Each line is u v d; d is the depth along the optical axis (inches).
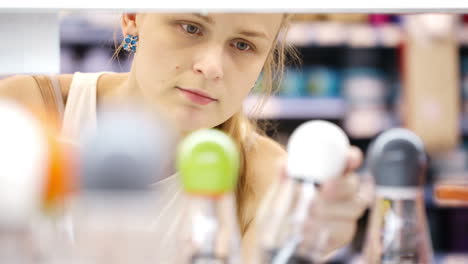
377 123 120.2
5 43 36.0
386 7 27.8
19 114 17.9
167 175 30.0
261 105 47.1
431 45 119.7
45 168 18.5
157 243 20.2
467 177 115.3
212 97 35.7
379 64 125.3
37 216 18.7
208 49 35.2
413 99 120.4
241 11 27.3
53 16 36.4
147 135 18.8
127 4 27.0
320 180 21.8
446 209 113.7
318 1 27.4
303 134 21.7
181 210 23.5
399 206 22.9
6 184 17.2
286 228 23.0
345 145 21.8
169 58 35.3
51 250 19.0
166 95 35.6
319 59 124.3
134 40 39.9
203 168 20.1
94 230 18.6
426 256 23.1
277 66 46.4
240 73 36.2
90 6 26.9
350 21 120.6
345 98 120.0
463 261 110.3
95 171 18.2
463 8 27.8
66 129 40.5
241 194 39.1
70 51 106.8
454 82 120.0
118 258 18.7
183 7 27.0
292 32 117.5
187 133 35.0
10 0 26.5
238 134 41.5
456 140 119.5
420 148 22.9
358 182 24.5
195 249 21.1
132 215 18.5
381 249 23.2
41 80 41.6
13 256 18.3
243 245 26.1
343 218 23.8
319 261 23.2
